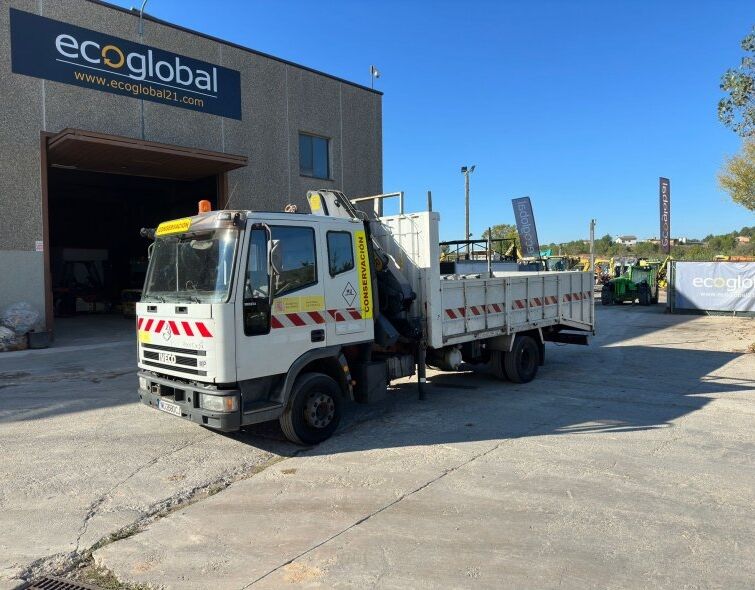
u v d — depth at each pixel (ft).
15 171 44.83
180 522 14.20
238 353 17.57
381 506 14.83
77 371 34.65
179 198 74.18
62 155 48.98
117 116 49.70
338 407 20.90
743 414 23.95
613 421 22.94
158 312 19.54
